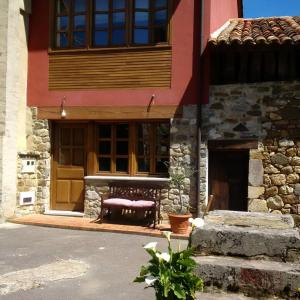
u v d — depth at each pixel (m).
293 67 9.03
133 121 10.18
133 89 10.02
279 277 3.87
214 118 9.42
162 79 9.84
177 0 9.80
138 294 5.20
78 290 5.31
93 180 10.20
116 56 10.16
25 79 10.69
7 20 10.02
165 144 9.98
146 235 8.70
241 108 9.27
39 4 10.77
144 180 9.80
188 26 9.72
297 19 11.16
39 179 10.68
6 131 9.95
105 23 10.30
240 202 9.43
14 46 10.19
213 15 9.85
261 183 9.09
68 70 10.49
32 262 6.60
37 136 10.69
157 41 9.98
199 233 4.41
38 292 5.21
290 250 4.16
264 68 9.23
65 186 10.73
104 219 9.93
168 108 9.76
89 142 10.45
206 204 9.39
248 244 4.27
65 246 7.70
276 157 9.03
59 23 10.69
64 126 10.75
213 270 4.05
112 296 5.11
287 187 8.95
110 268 6.32
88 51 10.33
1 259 6.76
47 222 9.62
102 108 10.20
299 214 8.84
